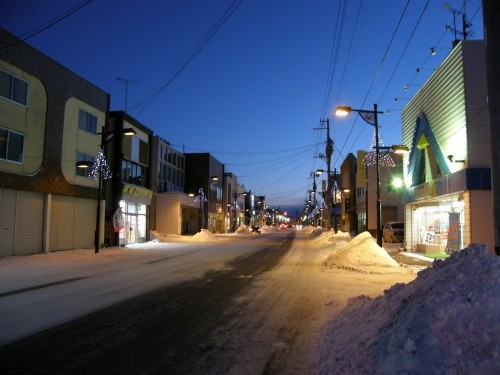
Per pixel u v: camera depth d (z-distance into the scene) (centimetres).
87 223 3002
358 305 795
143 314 895
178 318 864
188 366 582
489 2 719
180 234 5453
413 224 2781
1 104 2183
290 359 615
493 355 375
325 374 519
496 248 694
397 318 493
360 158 3731
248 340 711
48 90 2528
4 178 2178
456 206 2177
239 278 1490
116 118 3506
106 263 2002
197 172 6869
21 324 797
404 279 1457
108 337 718
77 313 895
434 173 2317
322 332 741
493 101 708
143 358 614
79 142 2872
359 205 5319
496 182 698
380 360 445
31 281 1377
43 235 2503
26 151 2355
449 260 566
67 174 2728
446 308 430
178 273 1625
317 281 1416
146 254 2561
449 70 2005
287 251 2905
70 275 1539
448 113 2020
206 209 6794
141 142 4009
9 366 572
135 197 3781
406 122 2758
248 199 12562
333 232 4628
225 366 584
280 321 848
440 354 402
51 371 555
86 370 561
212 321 843
